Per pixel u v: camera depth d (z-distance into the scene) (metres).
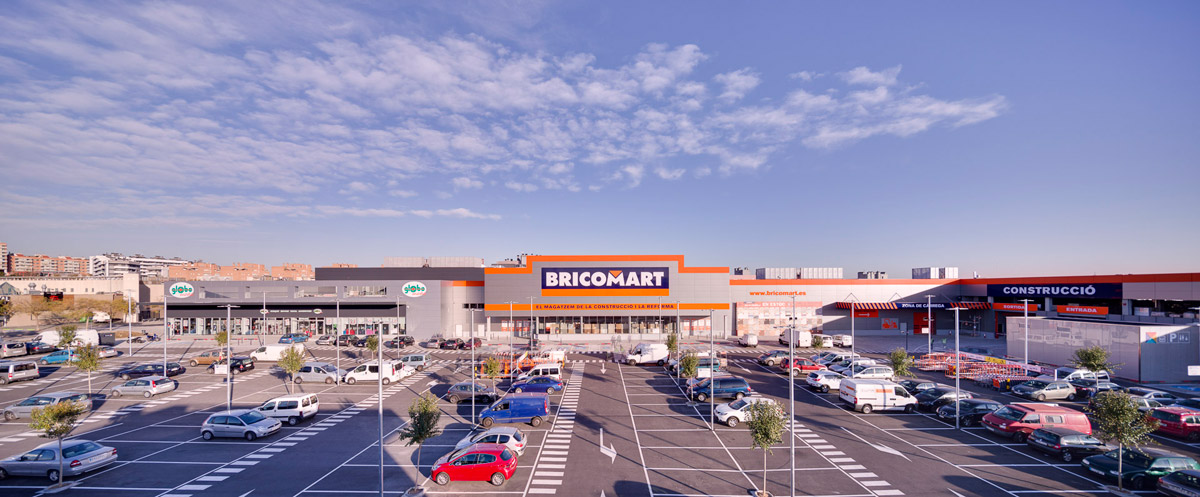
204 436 31.67
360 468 26.88
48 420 25.94
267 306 84.56
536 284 81.75
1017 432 30.73
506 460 24.78
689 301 81.75
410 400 41.91
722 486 24.52
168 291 84.31
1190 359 48.12
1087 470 26.14
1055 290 76.25
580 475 25.84
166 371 52.03
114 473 26.23
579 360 63.28
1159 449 27.75
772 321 87.06
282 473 26.17
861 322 88.06
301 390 45.94
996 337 85.25
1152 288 64.50
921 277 95.94
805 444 30.59
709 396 41.00
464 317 87.69
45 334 70.44
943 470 26.44
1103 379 46.09
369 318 84.44
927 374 53.19
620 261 81.81
